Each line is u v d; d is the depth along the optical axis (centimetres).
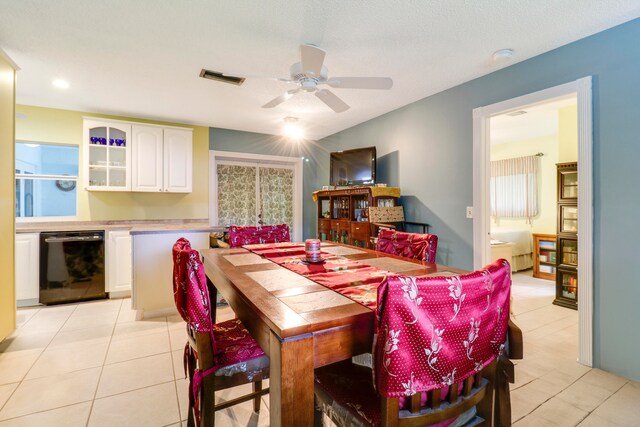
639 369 198
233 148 496
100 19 203
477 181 290
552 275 468
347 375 122
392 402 85
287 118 427
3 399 179
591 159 217
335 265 167
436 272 151
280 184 556
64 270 343
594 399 180
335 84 231
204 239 320
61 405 174
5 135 238
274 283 131
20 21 204
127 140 395
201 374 124
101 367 214
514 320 302
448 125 319
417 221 355
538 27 210
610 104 209
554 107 376
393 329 79
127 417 165
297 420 89
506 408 113
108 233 362
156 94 337
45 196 390
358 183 412
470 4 188
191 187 431
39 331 272
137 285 296
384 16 200
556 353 236
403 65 266
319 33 219
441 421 91
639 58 197
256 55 251
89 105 373
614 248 208
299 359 88
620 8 189
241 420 167
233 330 155
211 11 195
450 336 85
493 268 95
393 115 388
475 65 267
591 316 217
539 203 558
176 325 286
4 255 239
